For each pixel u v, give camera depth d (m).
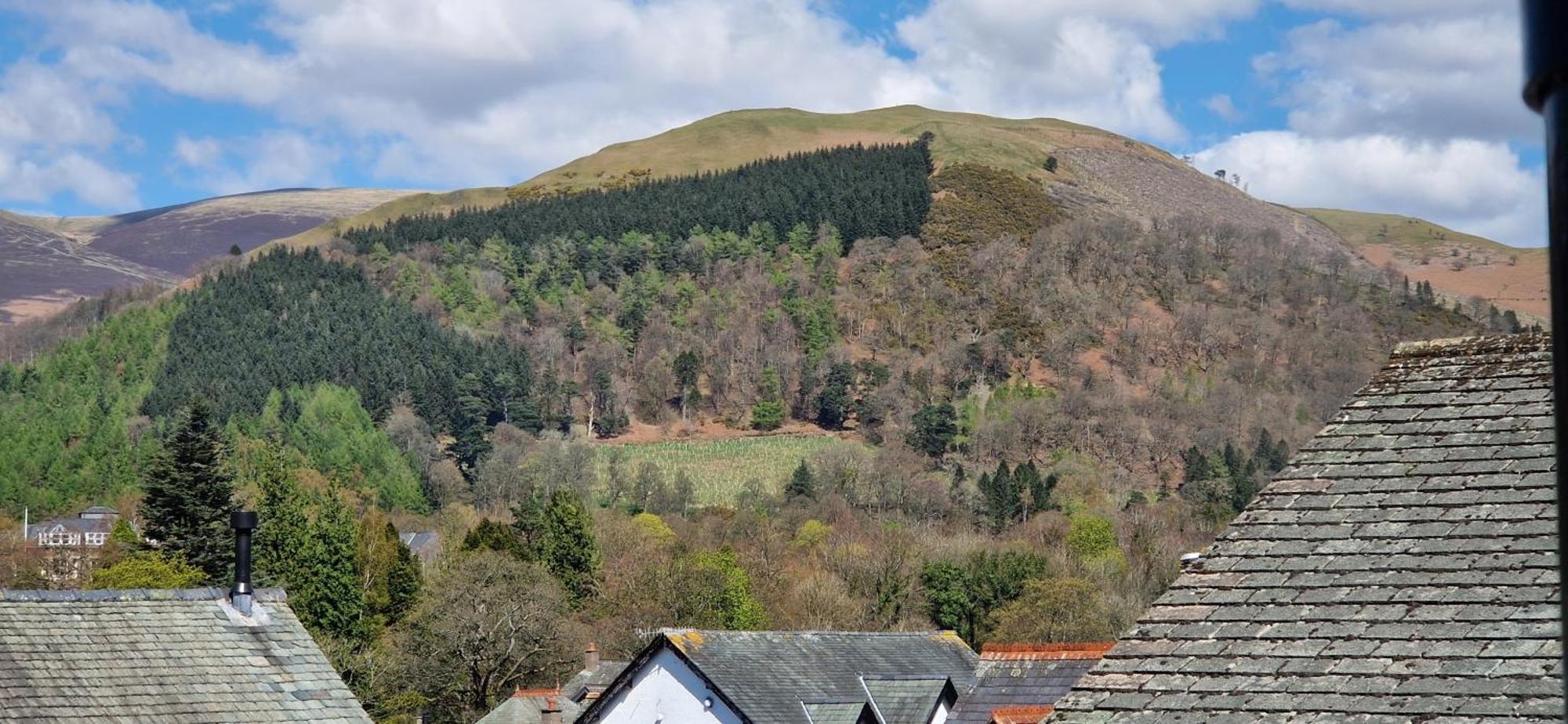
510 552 98.62
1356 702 10.64
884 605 99.12
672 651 42.06
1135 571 108.62
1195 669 11.30
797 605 96.69
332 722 22.30
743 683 41.09
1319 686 10.84
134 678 21.47
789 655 43.44
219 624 23.17
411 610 86.69
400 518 172.38
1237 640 11.38
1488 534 11.34
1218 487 171.25
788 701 41.19
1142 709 11.20
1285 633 11.28
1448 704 10.39
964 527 159.25
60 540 141.25
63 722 20.25
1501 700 10.29
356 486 191.25
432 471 198.25
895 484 178.88
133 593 22.91
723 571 95.62
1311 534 11.86
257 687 22.30
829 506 163.00
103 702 20.83
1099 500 174.12
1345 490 12.05
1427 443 12.16
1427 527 11.56
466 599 75.94
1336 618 11.23
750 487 193.12
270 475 84.62
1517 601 10.82
